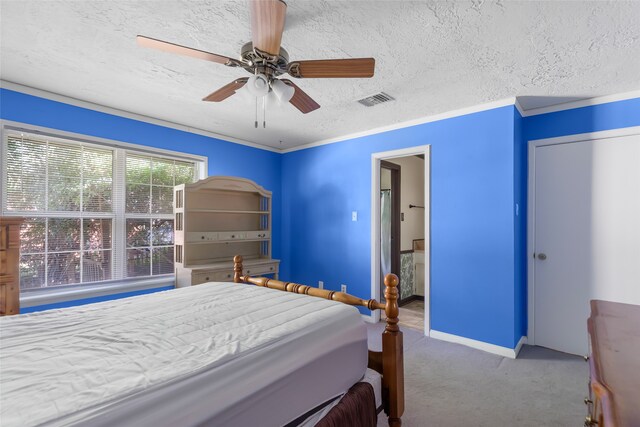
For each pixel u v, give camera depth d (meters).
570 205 2.92
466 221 3.10
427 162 3.37
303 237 4.58
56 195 2.82
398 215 4.67
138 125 3.29
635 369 0.83
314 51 2.06
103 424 0.77
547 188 3.04
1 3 1.60
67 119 2.83
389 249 4.65
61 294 2.74
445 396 2.20
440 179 3.29
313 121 3.53
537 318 3.09
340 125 3.68
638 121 2.62
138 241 3.33
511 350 2.81
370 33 1.87
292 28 1.82
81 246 2.96
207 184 3.47
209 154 3.92
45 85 2.61
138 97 2.85
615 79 2.44
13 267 2.19
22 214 2.64
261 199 4.23
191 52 1.58
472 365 2.67
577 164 2.89
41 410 0.79
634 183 2.63
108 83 2.57
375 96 2.81
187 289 2.14
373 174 3.81
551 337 3.00
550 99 2.87
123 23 1.79
